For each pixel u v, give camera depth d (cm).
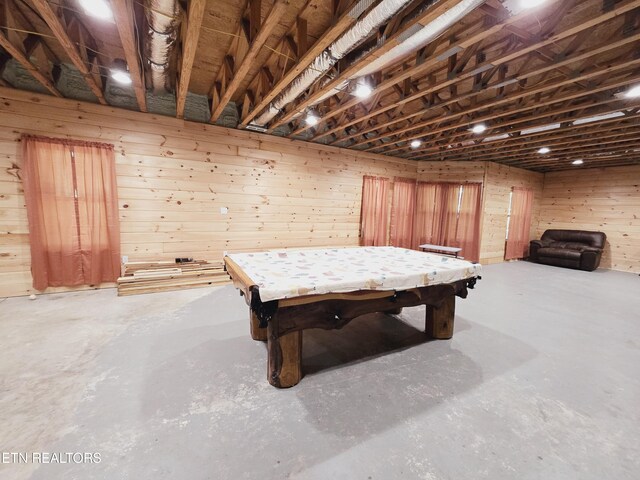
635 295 437
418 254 317
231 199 467
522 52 215
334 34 189
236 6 230
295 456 139
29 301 334
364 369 218
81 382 189
